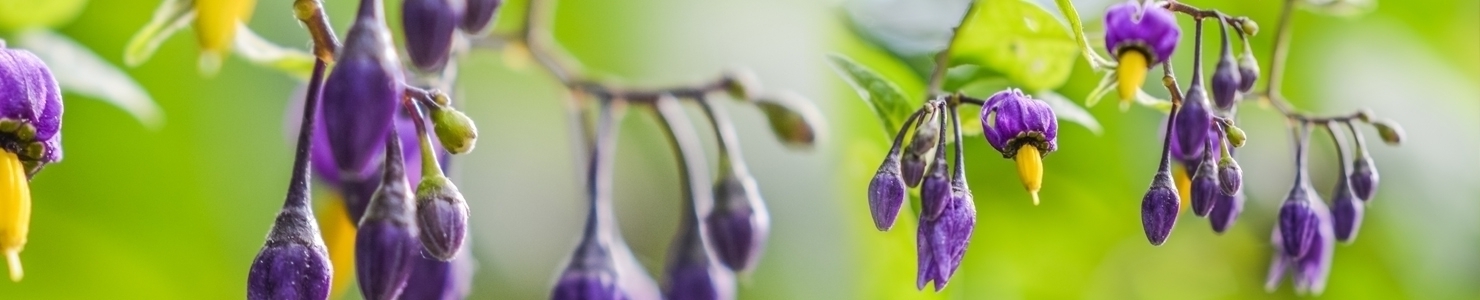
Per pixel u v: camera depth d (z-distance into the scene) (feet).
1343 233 1.16
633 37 1.60
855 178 1.50
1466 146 1.73
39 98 0.99
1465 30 1.79
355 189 1.14
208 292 1.55
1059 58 1.25
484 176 1.76
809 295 1.48
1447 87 1.76
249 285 1.00
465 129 1.01
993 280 1.68
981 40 1.25
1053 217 1.66
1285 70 1.67
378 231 0.99
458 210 1.01
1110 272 1.81
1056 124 1.00
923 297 1.44
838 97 1.52
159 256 1.54
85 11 1.49
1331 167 1.68
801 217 1.50
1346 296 1.76
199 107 1.53
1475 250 1.71
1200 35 1.05
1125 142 1.60
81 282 1.53
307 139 1.02
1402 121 1.71
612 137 1.32
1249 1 1.62
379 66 0.96
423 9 1.04
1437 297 1.70
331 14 1.54
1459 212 1.71
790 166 1.51
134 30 1.51
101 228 1.53
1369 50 1.72
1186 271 1.98
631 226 1.80
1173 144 1.11
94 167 1.52
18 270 0.98
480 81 1.77
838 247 1.48
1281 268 1.20
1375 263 1.73
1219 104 1.06
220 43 1.19
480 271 1.75
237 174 1.55
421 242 1.04
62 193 1.51
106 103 1.51
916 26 1.49
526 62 1.41
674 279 1.31
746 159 1.53
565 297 1.24
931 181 0.99
